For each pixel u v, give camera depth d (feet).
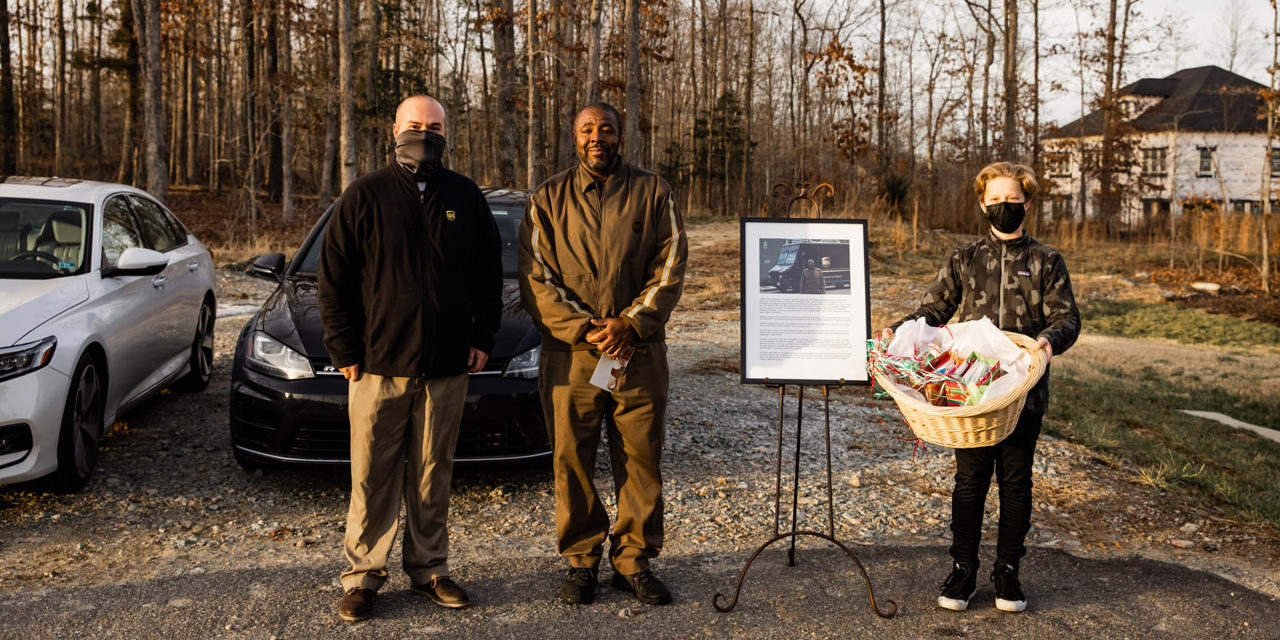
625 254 10.44
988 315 10.84
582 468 11.02
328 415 13.82
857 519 14.61
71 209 16.75
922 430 10.07
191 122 132.57
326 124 91.97
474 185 10.80
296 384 13.98
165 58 110.11
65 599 10.73
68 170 129.18
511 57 77.36
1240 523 15.20
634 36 64.23
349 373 10.27
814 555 12.88
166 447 17.15
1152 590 11.85
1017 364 9.53
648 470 11.07
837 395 24.40
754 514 14.67
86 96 172.96
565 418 10.84
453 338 10.41
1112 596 11.61
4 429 12.90
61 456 13.88
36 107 131.23
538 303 10.51
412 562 10.96
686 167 157.79
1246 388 30.14
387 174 10.19
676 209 10.75
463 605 10.71
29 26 135.23
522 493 15.12
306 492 15.01
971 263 11.07
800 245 11.34
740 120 158.10
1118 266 65.77
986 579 12.07
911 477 17.03
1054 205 103.76
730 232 79.56
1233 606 11.39
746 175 116.37
